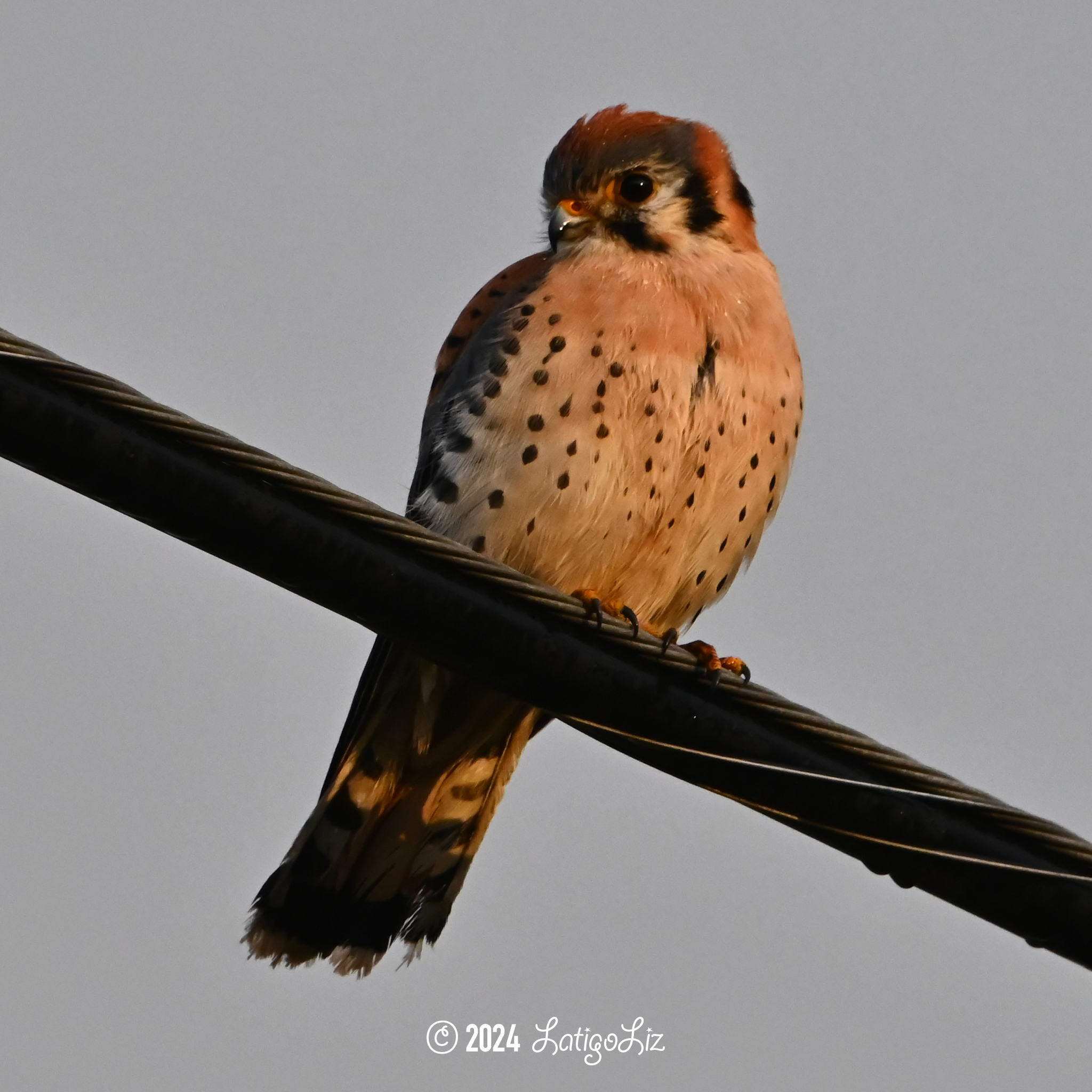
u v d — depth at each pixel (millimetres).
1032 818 8523
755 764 8664
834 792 8617
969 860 8547
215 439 7949
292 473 8086
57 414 7730
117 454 7844
